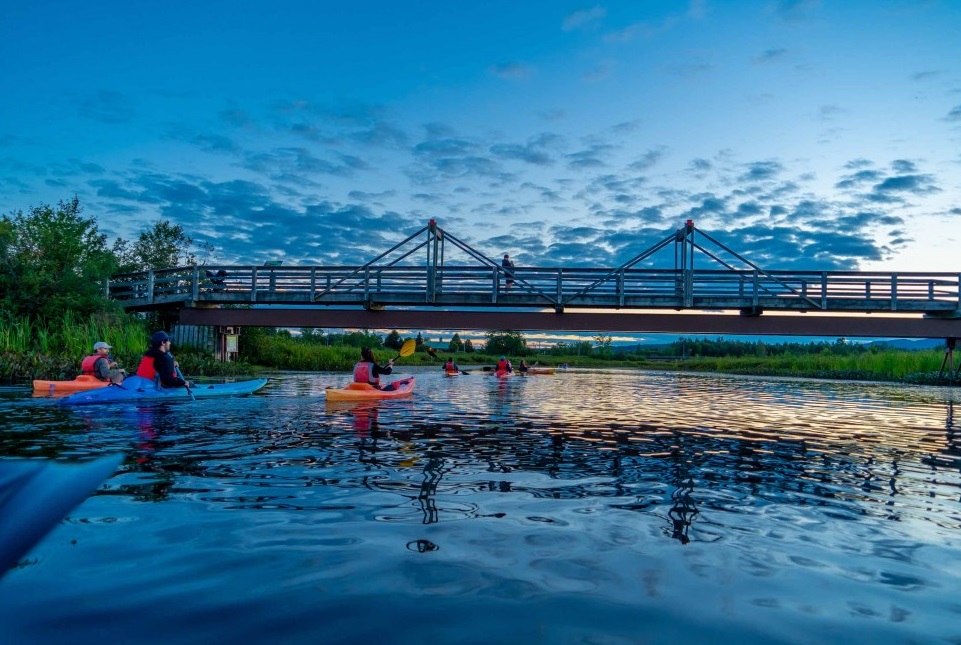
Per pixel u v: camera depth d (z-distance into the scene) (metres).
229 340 25.08
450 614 2.11
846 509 3.71
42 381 10.66
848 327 19.44
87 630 1.95
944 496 4.11
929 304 19.38
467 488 4.09
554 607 2.18
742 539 3.06
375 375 11.99
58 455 5.01
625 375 30.47
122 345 19.41
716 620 2.10
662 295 20.05
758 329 19.67
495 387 16.81
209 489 3.92
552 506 3.65
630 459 5.40
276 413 8.60
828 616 2.15
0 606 2.13
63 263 21.66
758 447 6.26
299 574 2.47
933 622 2.12
